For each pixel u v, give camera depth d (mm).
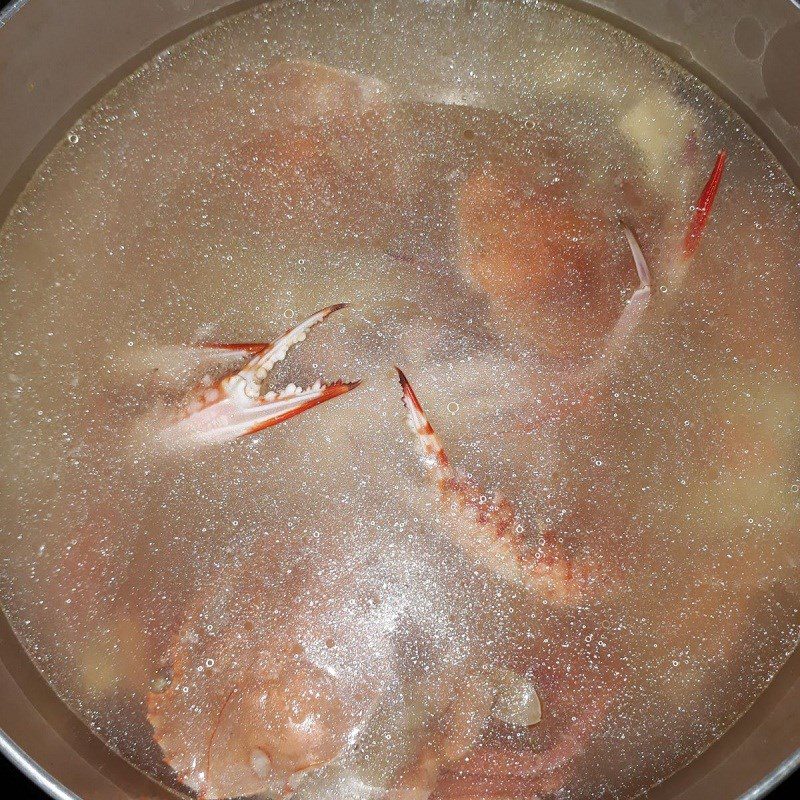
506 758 358
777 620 371
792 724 350
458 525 370
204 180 398
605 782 358
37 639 366
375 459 373
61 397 380
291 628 363
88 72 399
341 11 416
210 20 413
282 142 402
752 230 399
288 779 352
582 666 365
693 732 362
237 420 369
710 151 409
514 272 389
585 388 382
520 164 401
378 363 380
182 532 370
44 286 389
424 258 392
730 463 379
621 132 407
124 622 365
